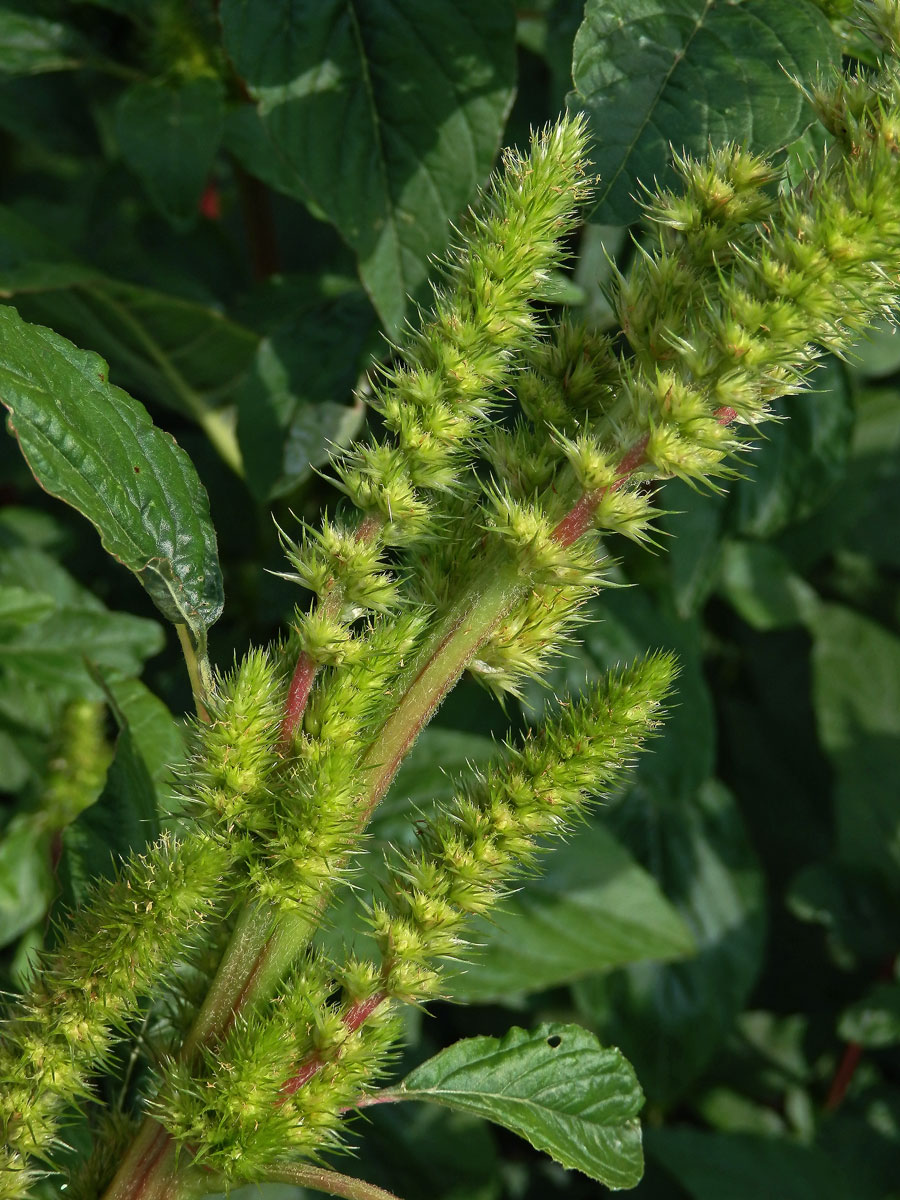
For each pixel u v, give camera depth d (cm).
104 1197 36
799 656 85
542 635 36
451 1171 59
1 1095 36
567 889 56
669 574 68
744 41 41
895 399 84
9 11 60
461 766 55
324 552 35
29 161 109
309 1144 36
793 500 61
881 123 34
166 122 56
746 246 35
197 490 38
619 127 41
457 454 36
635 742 36
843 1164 68
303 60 47
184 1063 36
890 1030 66
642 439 35
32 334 37
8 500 76
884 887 73
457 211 47
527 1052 40
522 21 69
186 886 35
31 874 56
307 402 54
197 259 75
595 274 55
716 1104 73
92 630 59
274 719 35
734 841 74
